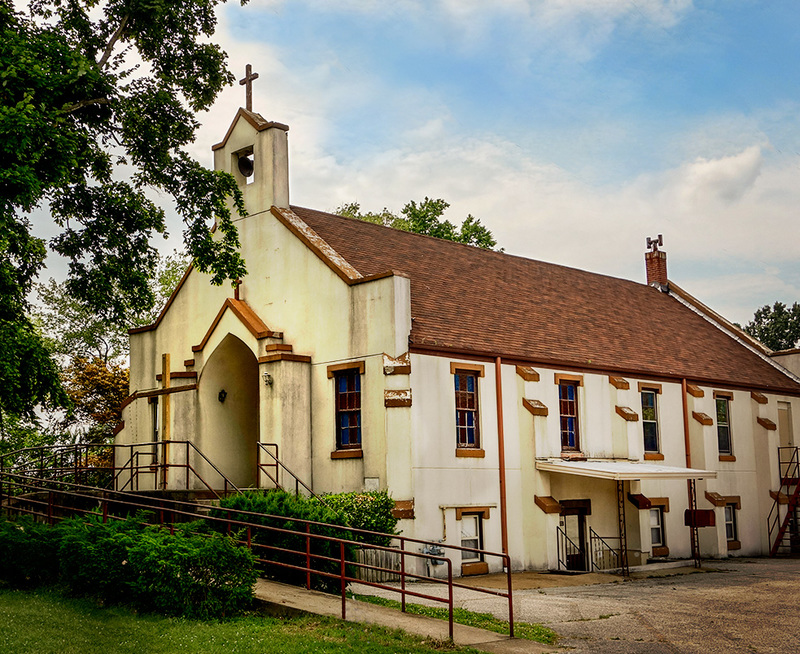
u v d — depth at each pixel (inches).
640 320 1465.3
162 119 999.6
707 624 634.8
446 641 538.0
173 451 1075.9
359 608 625.6
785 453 1540.4
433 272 1173.1
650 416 1259.8
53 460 1149.7
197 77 1041.5
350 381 973.8
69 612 583.5
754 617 666.8
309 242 1027.9
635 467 1098.1
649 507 1151.6
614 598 772.0
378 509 843.4
